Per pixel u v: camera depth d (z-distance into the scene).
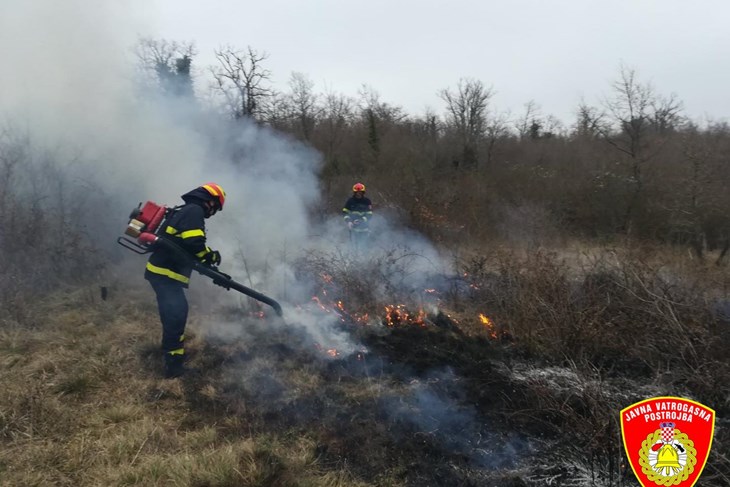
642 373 3.99
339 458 3.03
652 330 4.14
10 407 3.33
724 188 10.38
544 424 3.35
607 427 2.88
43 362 4.02
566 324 4.32
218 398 3.70
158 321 5.09
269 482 2.76
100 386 3.82
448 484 2.80
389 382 3.99
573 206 12.41
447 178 15.64
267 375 4.06
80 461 2.92
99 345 4.43
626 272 4.95
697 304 4.40
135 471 2.80
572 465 2.90
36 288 5.58
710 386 3.43
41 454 2.94
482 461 3.02
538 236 9.95
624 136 14.12
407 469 2.92
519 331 4.75
